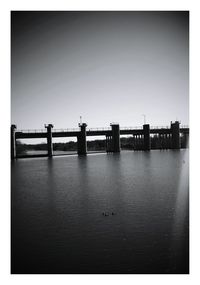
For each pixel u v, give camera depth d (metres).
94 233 12.92
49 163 57.03
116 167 42.84
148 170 37.47
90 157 71.62
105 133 86.06
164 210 16.53
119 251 11.02
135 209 16.86
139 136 97.38
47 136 76.94
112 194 21.52
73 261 10.37
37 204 18.88
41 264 10.20
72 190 23.91
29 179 32.31
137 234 12.66
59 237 12.52
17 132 74.06
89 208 17.42
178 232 12.78
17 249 11.37
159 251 10.96
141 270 9.71
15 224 14.45
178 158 57.53
